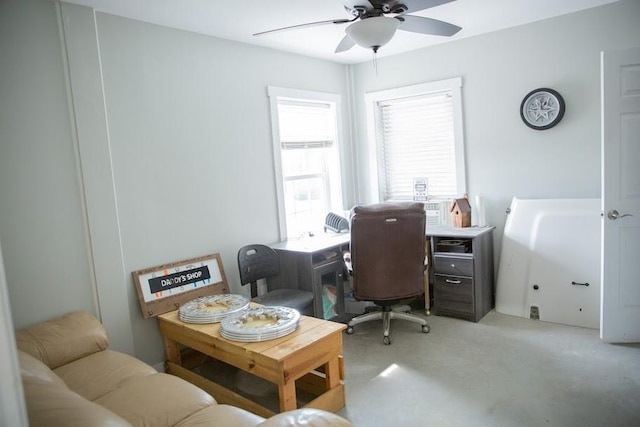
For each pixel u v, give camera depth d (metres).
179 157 3.24
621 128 2.95
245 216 3.73
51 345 2.29
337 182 4.76
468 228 3.99
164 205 3.15
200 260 3.32
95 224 2.75
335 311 3.83
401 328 3.68
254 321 2.55
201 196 3.39
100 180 2.77
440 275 3.85
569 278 3.52
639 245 2.99
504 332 3.44
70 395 1.37
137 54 2.99
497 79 3.96
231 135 3.61
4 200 2.42
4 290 0.53
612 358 2.89
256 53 3.82
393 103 4.73
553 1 3.25
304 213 4.52
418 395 2.61
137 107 2.99
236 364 2.37
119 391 2.04
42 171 2.56
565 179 3.71
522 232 3.76
